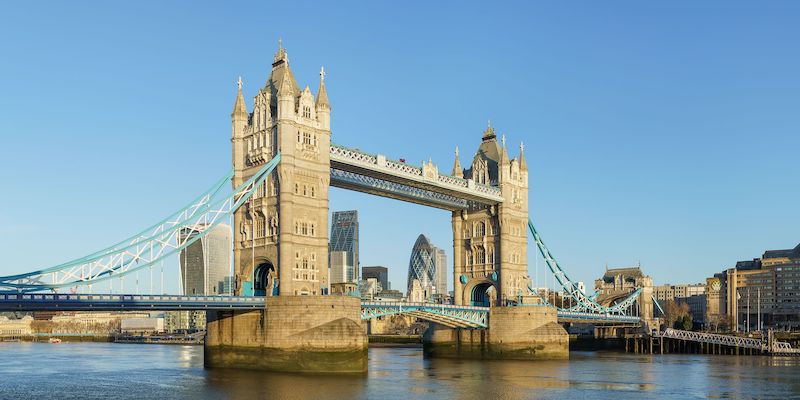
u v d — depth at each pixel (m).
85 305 95.56
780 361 156.75
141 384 104.69
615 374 122.56
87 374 125.06
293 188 119.25
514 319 156.62
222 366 119.81
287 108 119.06
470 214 170.50
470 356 161.38
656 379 115.12
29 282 96.44
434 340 167.00
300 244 119.69
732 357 171.12
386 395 91.81
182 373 117.00
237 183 124.94
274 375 108.12
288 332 112.38
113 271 103.00
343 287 148.00
